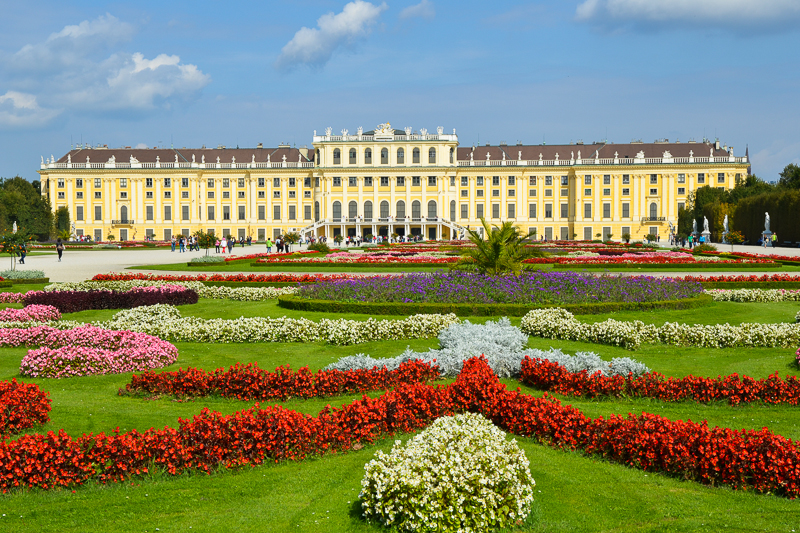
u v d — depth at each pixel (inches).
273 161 6136.8
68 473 437.1
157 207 6023.6
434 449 405.4
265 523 386.9
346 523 387.2
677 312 1139.9
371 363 699.4
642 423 480.7
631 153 5935.0
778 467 421.4
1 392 565.0
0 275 1678.2
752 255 2434.8
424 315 991.6
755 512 397.7
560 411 512.7
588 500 414.9
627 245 3885.3
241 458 464.8
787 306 1224.8
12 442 446.9
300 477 449.7
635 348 855.7
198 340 921.5
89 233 6018.7
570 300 1171.3
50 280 1755.7
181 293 1296.8
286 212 6067.9
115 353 761.6
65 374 727.1
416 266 2234.3
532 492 405.1
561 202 5949.8
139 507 408.2
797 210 3976.4
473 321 1056.2
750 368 749.9
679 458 444.1
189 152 6304.1
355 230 5994.1
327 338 911.0
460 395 555.2
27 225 5511.8
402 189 5920.3
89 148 6378.0
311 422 492.7
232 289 1429.6
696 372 738.2
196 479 449.1
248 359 815.1
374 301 1190.9
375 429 519.5
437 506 372.2
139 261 2583.7
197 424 472.4
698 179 5733.3
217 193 6072.8
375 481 385.7
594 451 486.6
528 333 945.5
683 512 397.1
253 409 501.7
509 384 688.4
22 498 421.1
